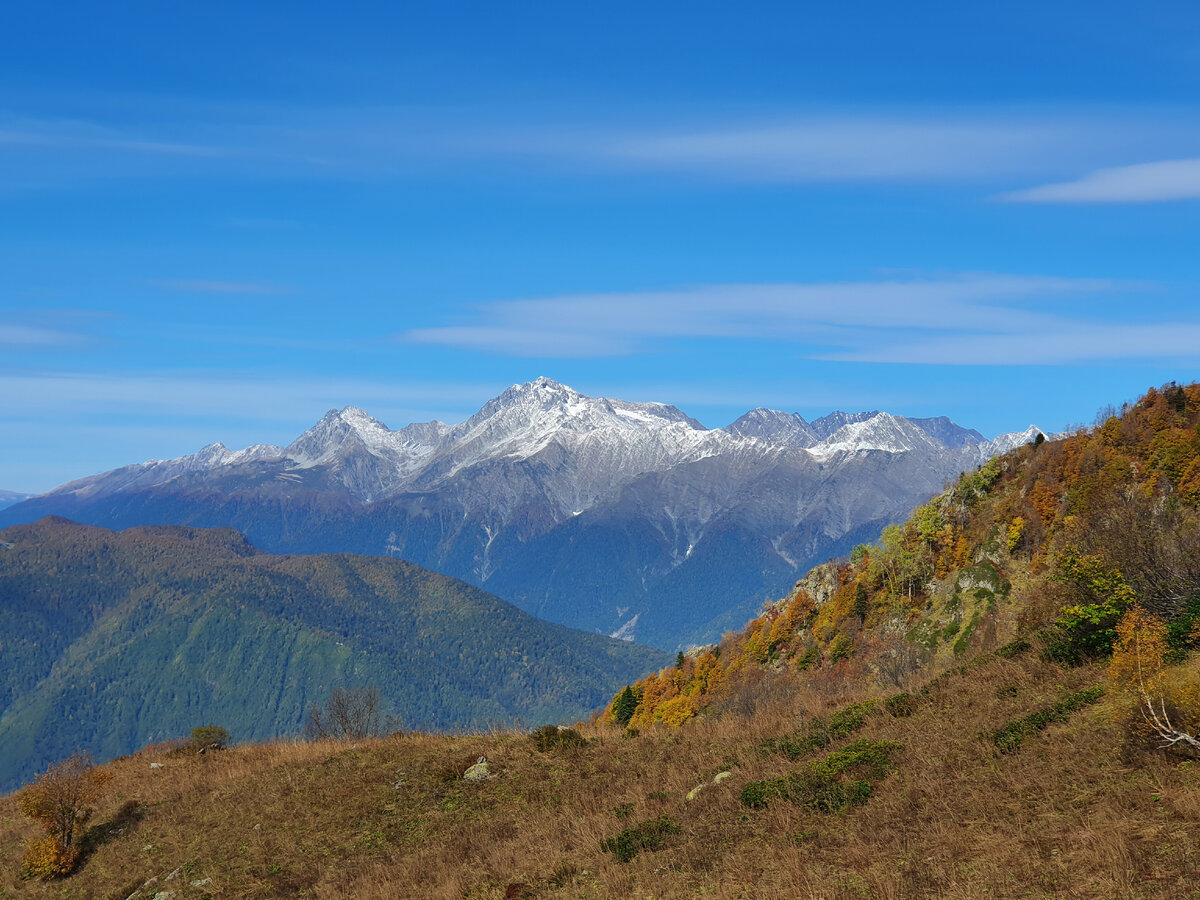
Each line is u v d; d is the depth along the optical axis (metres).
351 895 25.38
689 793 27.92
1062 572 35.22
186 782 39.44
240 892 27.44
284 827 32.41
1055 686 27.06
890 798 22.23
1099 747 21.11
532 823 28.42
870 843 19.55
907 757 24.94
